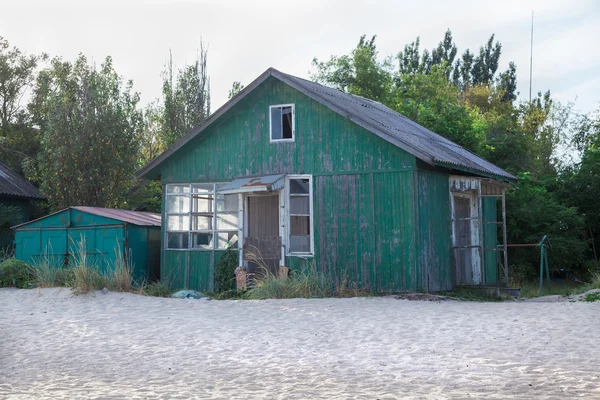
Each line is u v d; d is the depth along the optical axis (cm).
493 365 764
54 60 3419
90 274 1541
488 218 2020
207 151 1808
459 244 1777
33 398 674
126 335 1060
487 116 4556
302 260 1641
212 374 782
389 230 1544
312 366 806
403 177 1536
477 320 1080
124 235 1753
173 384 736
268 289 1496
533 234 2464
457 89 5153
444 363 789
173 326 1124
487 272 1977
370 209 1572
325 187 1633
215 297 1658
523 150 2947
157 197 2933
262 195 1758
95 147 2517
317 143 1655
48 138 2533
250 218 1777
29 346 996
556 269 2517
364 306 1277
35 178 2838
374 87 3731
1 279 1652
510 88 5962
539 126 4316
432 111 2942
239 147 1764
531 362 770
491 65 6128
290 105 1697
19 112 3547
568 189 2788
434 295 1454
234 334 1041
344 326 1073
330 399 639
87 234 1800
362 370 774
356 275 1573
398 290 1520
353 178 1600
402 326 1052
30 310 1328
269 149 1719
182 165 1841
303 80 1831
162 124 3416
